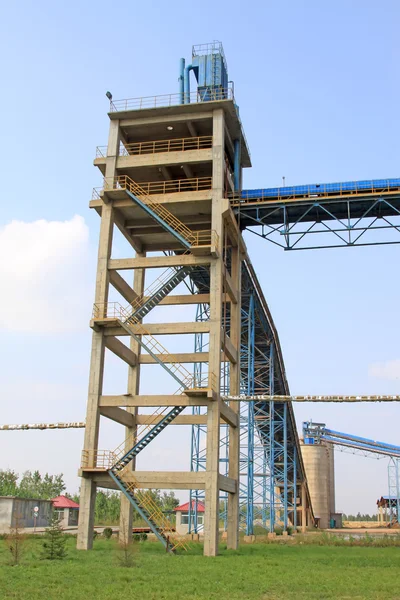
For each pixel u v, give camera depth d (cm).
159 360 4538
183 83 5469
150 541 6109
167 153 5022
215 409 4419
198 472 4300
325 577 2989
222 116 5034
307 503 10900
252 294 6456
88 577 2809
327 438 12456
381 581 2862
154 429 4456
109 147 5131
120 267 4838
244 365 7600
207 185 5269
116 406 4550
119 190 4912
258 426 8588
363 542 6081
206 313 6888
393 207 5003
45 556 3653
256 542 6538
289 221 5394
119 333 4678
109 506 14325
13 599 2202
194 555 4147
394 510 13900
